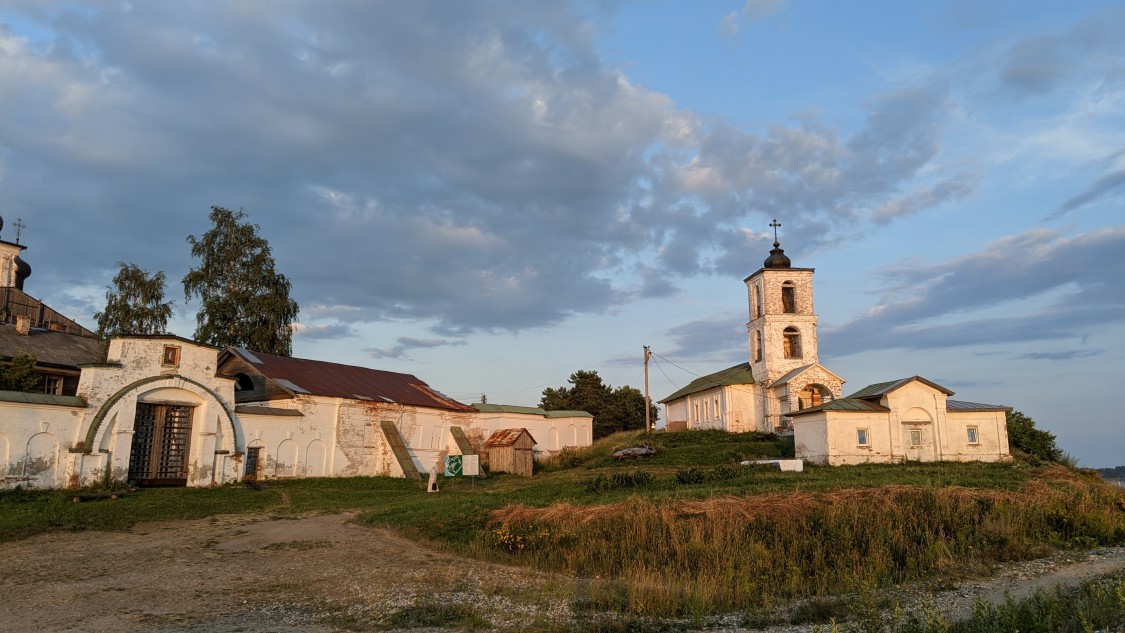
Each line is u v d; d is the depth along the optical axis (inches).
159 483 1187.3
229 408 1293.1
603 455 1984.5
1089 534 757.9
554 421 2140.7
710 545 685.9
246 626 488.4
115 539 800.9
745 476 1258.0
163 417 1212.5
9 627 480.1
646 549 709.3
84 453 1077.8
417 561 711.7
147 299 1760.6
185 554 727.7
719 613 540.1
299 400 1462.8
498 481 1533.0
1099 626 429.4
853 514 754.8
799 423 1644.9
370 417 1610.5
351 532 868.6
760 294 2198.6
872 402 1620.3
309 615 518.3
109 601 550.9
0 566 659.4
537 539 766.5
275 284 1968.5
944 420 1581.0
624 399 3169.3
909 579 631.8
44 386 1471.5
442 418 1822.1
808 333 2142.0
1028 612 443.2
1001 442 1584.6
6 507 912.3
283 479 1390.3
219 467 1252.5
